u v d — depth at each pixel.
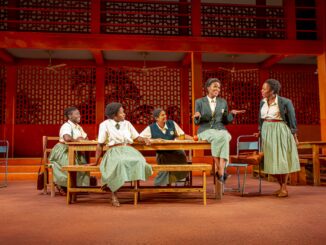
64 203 4.18
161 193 5.05
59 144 5.08
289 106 4.56
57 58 11.02
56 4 10.70
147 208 3.71
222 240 2.36
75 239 2.41
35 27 10.53
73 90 11.34
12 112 10.77
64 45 8.96
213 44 9.41
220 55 10.98
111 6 11.08
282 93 12.12
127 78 11.55
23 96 11.10
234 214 3.31
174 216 3.23
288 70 11.99
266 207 3.71
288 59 11.51
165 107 11.69
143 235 2.50
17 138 10.87
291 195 4.74
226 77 11.86
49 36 8.91
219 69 11.75
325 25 9.64
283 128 4.57
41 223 2.97
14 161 9.29
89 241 2.36
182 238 2.41
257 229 2.67
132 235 2.51
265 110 4.71
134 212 3.47
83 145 4.46
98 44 9.05
